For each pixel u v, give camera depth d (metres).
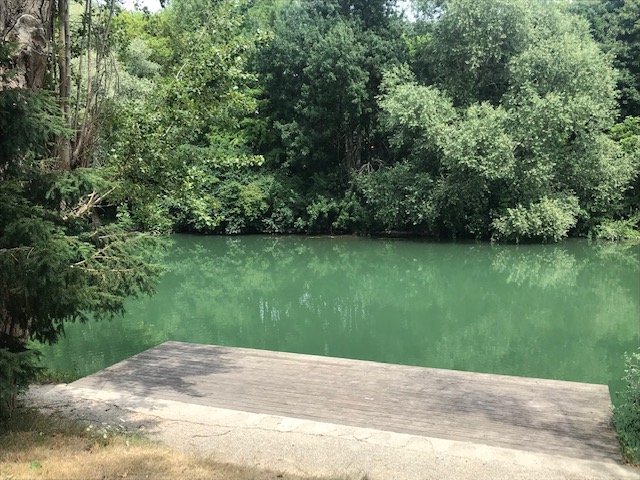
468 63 20.47
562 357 8.54
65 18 5.23
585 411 5.31
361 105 22.23
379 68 22.12
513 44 20.28
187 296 14.05
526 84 18.98
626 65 23.16
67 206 4.95
